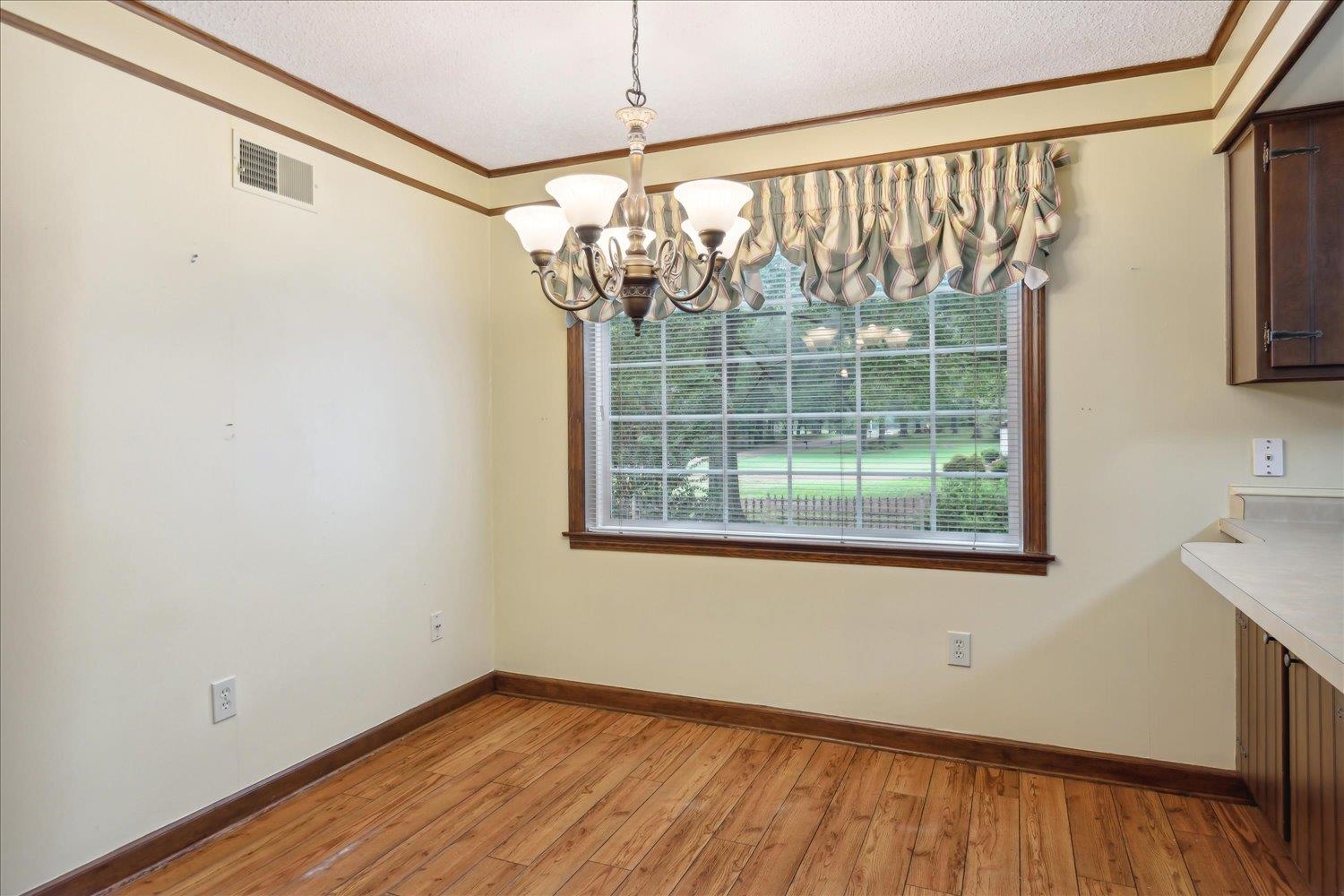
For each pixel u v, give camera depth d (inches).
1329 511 92.0
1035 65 98.4
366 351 112.9
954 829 91.0
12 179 72.4
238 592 94.4
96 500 79.4
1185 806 96.0
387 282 116.3
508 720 126.2
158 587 85.4
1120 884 79.5
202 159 89.9
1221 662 98.1
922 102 108.7
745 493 125.5
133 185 82.6
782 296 121.6
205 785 90.5
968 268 105.3
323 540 106.0
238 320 94.2
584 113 111.6
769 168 117.9
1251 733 90.8
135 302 82.9
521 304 136.3
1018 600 107.2
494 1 81.8
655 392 130.9
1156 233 99.9
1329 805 67.4
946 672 111.0
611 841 89.0
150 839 83.9
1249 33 82.7
